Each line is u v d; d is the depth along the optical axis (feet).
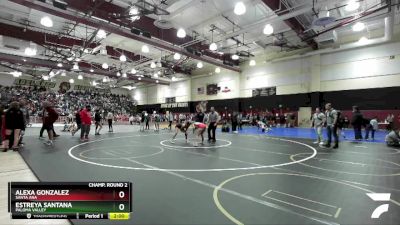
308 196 13.14
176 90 106.22
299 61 67.00
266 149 29.68
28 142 35.42
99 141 37.65
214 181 16.01
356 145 32.83
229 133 51.96
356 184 15.26
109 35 50.06
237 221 10.09
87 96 118.62
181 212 11.02
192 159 23.39
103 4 35.40
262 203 12.10
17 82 105.19
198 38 52.60
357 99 56.95
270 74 73.20
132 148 30.53
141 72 91.71
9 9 39.17
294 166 20.40
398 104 51.44
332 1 31.12
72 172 18.11
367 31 54.44
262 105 74.95
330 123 31.30
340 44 58.85
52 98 104.01
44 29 48.29
